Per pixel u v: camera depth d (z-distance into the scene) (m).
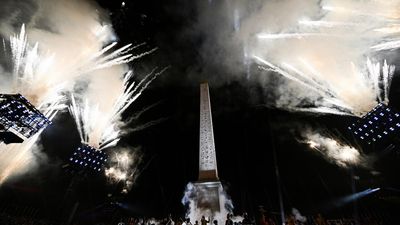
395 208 25.72
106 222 31.72
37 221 24.25
